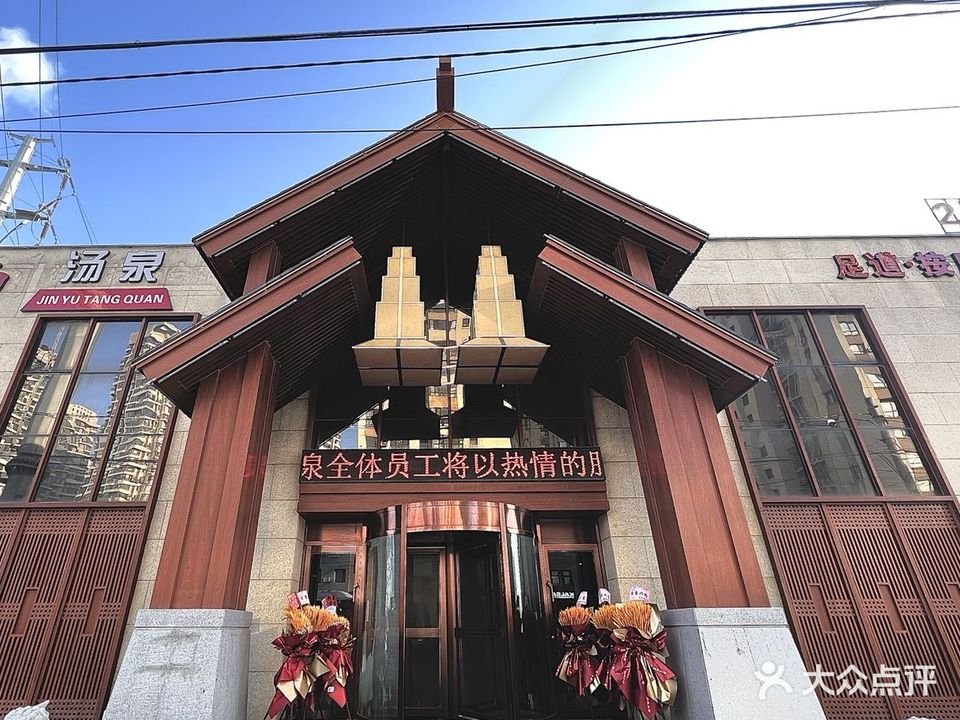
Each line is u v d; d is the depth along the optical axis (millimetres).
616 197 7973
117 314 10031
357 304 8258
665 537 6711
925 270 11070
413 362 8016
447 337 9992
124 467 8883
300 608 6496
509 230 9344
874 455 9359
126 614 7809
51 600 7930
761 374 6781
